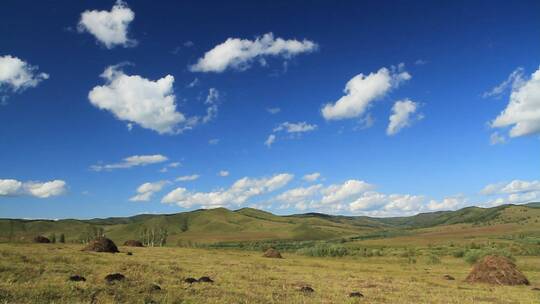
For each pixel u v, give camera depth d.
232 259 61.22
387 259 91.62
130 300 20.02
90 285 22.20
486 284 43.78
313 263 64.56
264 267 49.56
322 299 25.64
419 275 52.25
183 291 23.66
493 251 78.56
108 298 19.86
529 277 52.47
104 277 26.39
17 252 40.88
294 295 26.59
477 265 47.03
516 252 102.62
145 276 29.39
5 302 17.83
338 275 45.12
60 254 44.59
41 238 76.69
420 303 27.03
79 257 41.72
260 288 28.75
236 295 24.25
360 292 30.77
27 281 23.41
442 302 28.36
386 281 41.22
